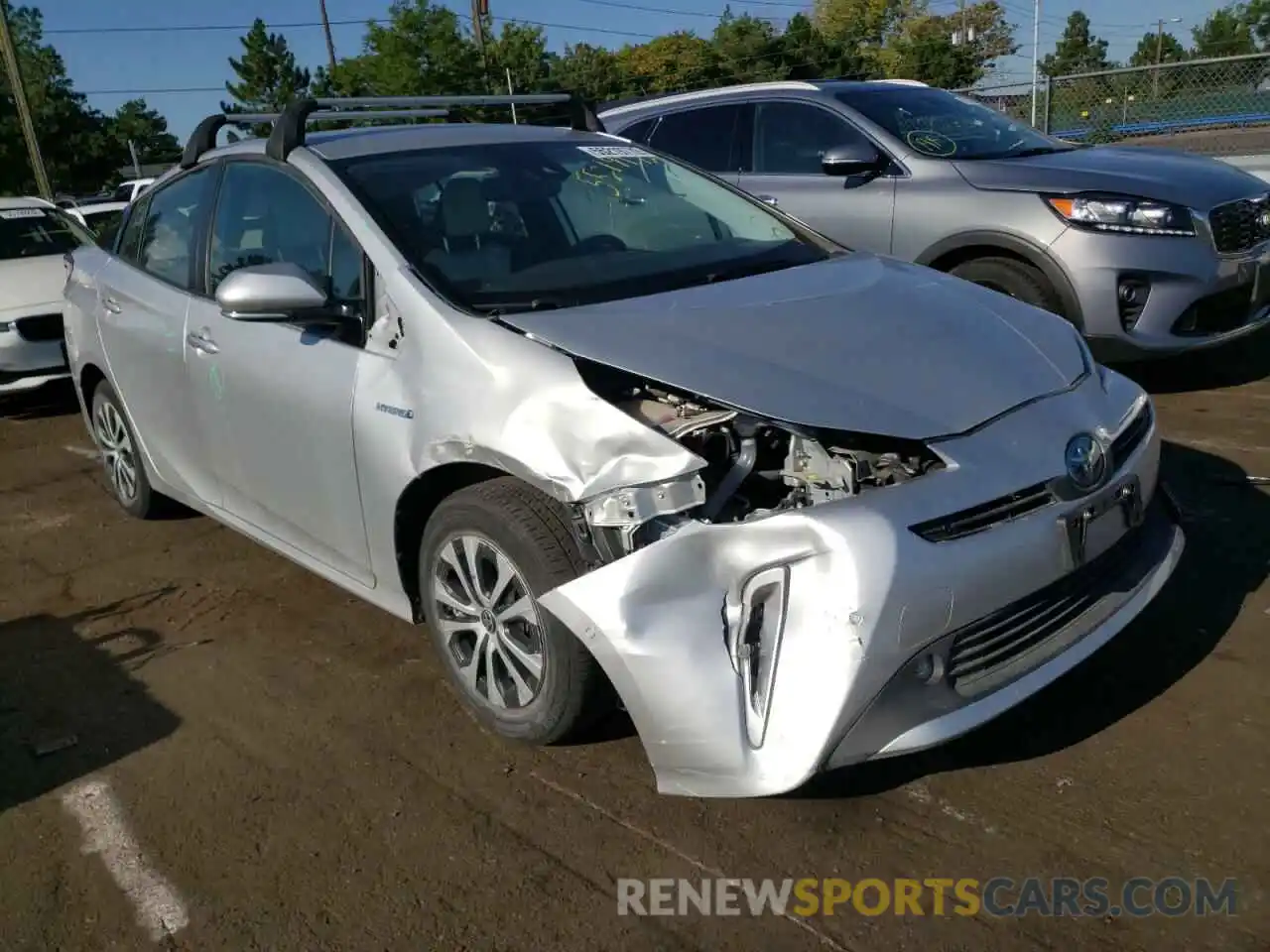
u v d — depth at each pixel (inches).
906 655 94.8
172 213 174.4
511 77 1814.7
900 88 272.4
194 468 169.9
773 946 91.4
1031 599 103.0
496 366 112.0
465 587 117.9
